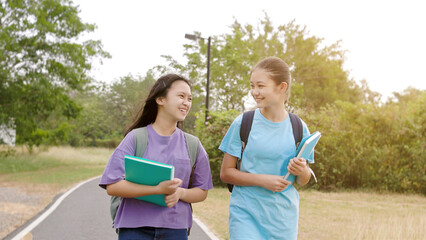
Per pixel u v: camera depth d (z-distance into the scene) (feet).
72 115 94.73
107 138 198.90
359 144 51.29
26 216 28.27
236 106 103.71
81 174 71.77
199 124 56.49
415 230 23.48
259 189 10.16
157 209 9.52
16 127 85.92
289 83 10.30
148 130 9.95
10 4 76.89
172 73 10.09
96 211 30.66
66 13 85.10
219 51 106.32
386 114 51.55
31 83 79.71
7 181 57.52
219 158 51.47
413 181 48.91
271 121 10.42
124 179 9.34
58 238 21.62
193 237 21.88
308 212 30.94
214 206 33.63
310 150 10.03
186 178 10.05
